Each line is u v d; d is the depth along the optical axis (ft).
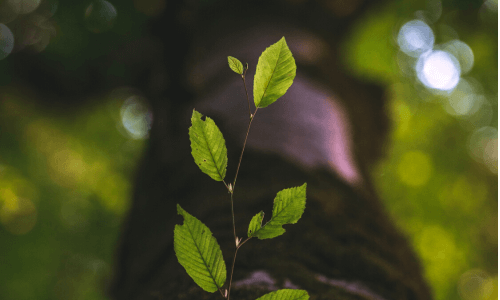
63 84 11.61
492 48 15.06
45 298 20.68
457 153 22.02
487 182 21.26
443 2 13.30
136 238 4.99
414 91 21.38
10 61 11.41
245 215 3.49
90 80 11.60
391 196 21.18
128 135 22.49
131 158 22.61
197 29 7.42
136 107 20.33
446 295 19.43
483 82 20.31
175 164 4.95
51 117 17.93
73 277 21.52
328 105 5.76
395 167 21.57
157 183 5.18
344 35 9.30
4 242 20.67
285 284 2.76
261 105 1.83
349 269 3.16
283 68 1.80
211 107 5.28
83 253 21.74
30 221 21.65
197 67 6.60
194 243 1.85
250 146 4.35
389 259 3.58
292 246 3.18
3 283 19.88
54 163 22.39
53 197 22.17
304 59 7.03
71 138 21.21
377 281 3.16
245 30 7.49
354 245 3.41
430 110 22.62
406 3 12.96
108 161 22.74
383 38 12.77
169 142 5.68
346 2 8.54
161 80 7.02
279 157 4.20
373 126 9.09
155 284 3.37
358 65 10.67
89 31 12.07
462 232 20.31
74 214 22.22
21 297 20.11
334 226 3.52
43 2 12.89
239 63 1.82
